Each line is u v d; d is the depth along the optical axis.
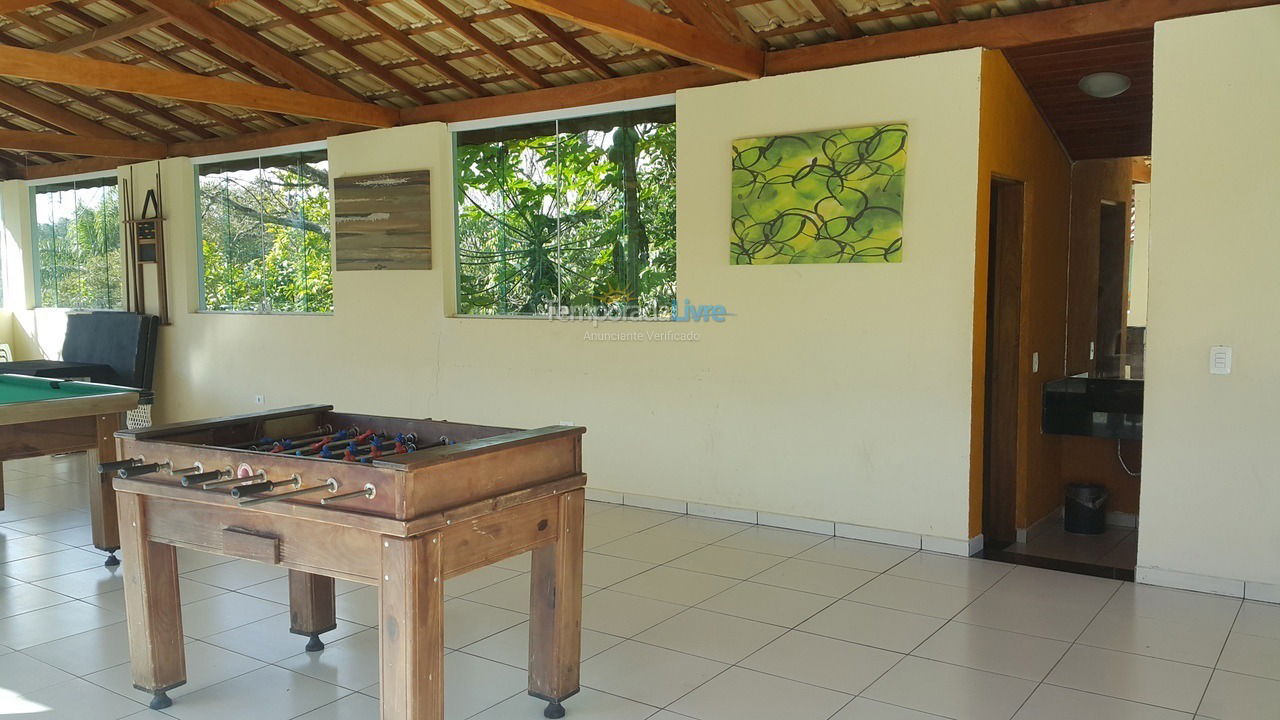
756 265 5.49
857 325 5.20
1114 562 5.08
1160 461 4.42
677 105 5.71
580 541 3.24
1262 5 4.18
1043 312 5.79
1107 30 4.50
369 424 3.85
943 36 4.90
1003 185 5.46
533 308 6.58
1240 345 4.18
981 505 5.13
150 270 8.81
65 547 5.24
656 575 4.67
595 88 6.09
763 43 5.46
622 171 6.10
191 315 8.49
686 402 5.85
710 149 5.61
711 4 5.06
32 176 9.84
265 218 8.05
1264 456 4.17
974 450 4.97
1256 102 4.09
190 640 3.85
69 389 5.43
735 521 5.72
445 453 2.78
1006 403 5.55
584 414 6.30
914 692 3.29
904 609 4.16
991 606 4.20
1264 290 4.11
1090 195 6.27
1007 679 3.40
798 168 5.28
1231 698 3.23
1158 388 4.39
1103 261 6.34
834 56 5.22
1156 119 4.31
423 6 5.58
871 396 5.19
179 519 3.18
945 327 4.93
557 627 3.14
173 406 8.77
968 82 4.78
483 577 4.70
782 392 5.48
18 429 4.62
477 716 3.12
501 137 6.62
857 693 3.29
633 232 6.09
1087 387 5.51
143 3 5.77
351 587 4.55
